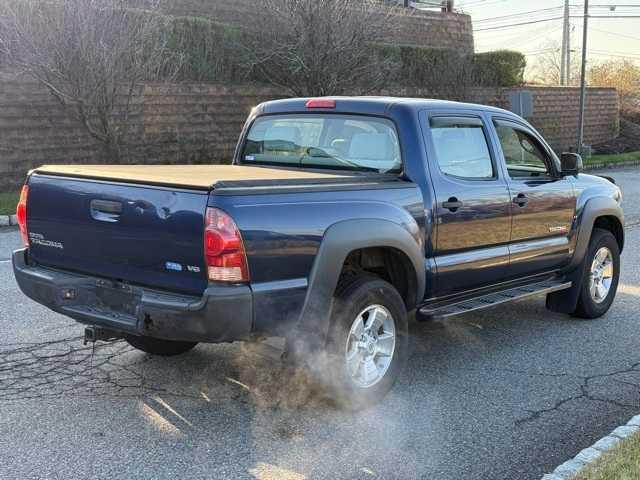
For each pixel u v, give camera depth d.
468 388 5.06
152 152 18.52
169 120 18.81
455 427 4.39
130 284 4.20
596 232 6.89
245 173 4.74
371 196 4.57
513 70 29.58
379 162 5.18
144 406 4.57
